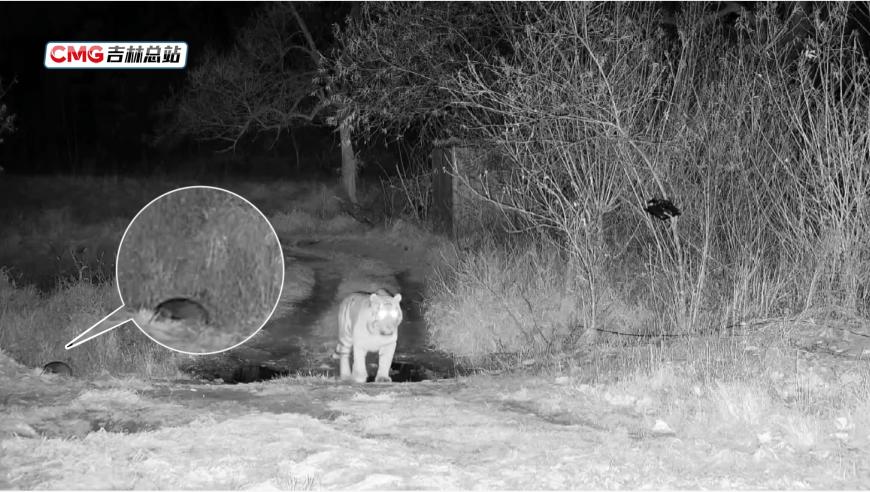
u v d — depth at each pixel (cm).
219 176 3441
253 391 752
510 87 1094
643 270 1195
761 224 1055
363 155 3173
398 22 1374
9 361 827
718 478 506
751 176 1101
